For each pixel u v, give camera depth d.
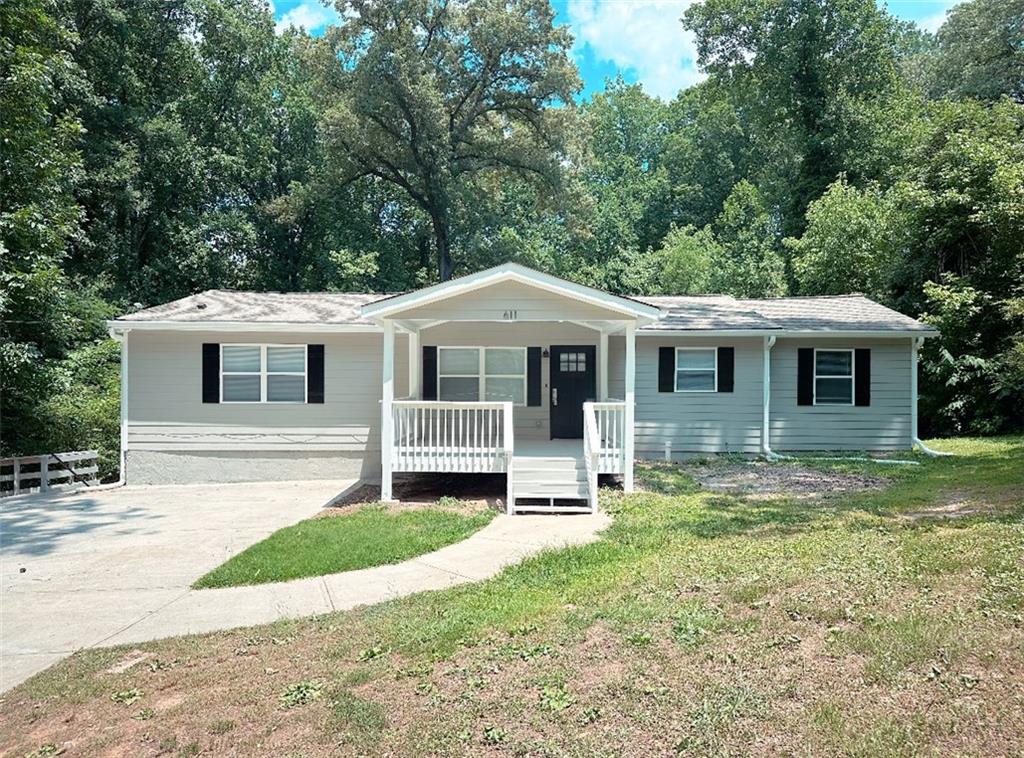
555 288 10.91
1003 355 16.02
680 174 47.06
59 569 7.63
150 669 4.79
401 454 11.21
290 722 3.86
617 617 5.03
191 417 13.96
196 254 27.97
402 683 4.28
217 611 6.09
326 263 32.38
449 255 34.00
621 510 9.70
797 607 4.85
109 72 26.11
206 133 30.52
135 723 3.98
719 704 3.62
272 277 33.09
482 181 36.25
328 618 5.71
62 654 5.20
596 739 3.43
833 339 15.42
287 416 14.03
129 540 9.02
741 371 15.41
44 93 14.65
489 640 4.87
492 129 34.56
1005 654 3.84
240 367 14.02
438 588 6.39
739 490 11.07
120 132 26.14
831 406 15.51
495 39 31.11
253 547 8.16
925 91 33.62
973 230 18.27
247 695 4.25
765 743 3.24
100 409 17.00
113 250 26.48
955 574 5.27
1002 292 17.25
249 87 31.62
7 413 15.67
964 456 13.65
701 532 7.90
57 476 13.92
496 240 36.66
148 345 13.91
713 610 5.00
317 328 13.70
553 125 33.19
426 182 32.25
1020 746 3.03
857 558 6.00
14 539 9.16
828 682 3.76
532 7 31.39
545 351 14.93
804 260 24.45
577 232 34.66
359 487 12.88
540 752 3.35
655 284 34.06
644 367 15.43
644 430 15.45
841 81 31.05
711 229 42.31
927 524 7.25
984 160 17.89
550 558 7.11
